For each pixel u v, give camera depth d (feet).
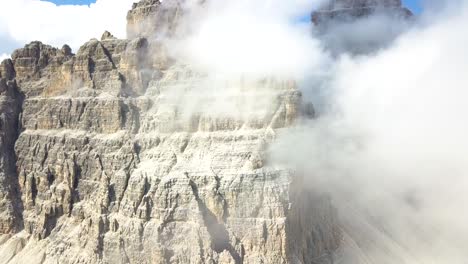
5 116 645.92
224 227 489.67
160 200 493.36
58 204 580.30
